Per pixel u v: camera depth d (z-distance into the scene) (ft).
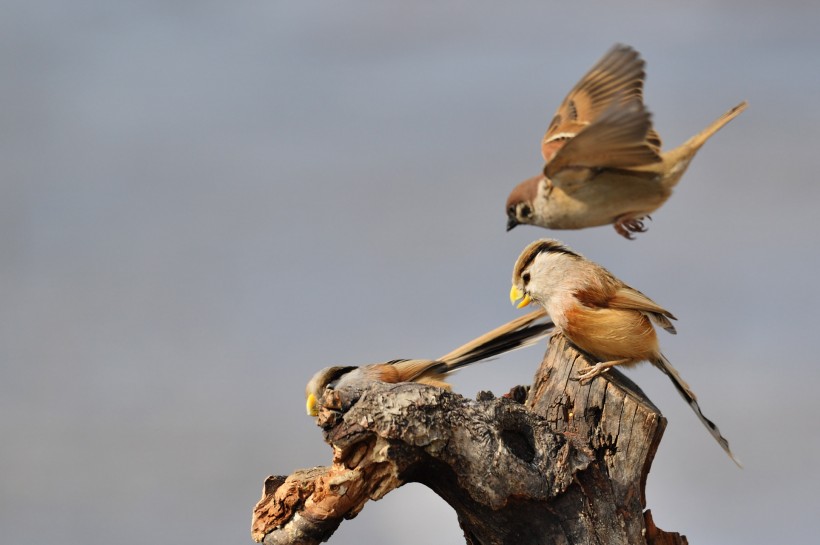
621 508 34.24
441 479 33.09
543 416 36.78
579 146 35.47
